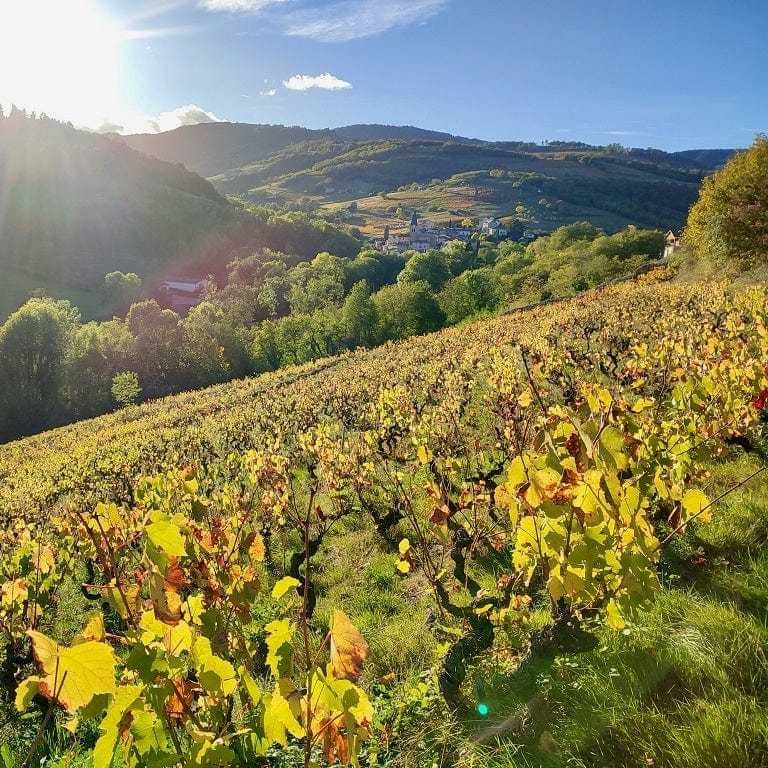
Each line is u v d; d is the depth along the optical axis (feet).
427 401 43.83
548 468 8.20
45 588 20.17
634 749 7.20
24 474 80.02
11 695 17.43
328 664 5.16
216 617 8.00
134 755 6.09
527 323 88.33
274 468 25.52
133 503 32.99
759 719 6.80
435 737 9.08
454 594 16.25
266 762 8.79
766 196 106.32
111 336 224.74
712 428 14.79
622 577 8.27
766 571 10.72
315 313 255.91
